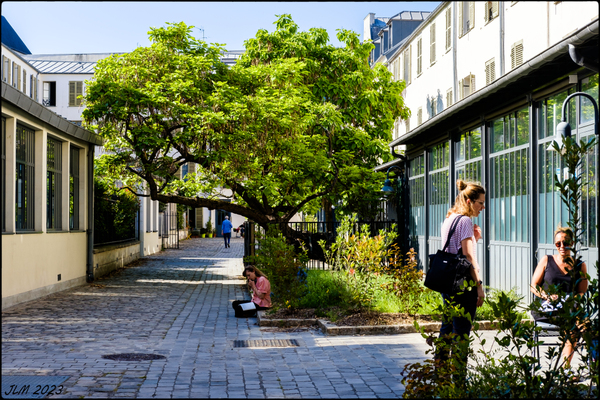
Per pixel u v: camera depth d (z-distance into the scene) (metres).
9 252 13.16
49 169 16.52
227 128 18.50
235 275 22.59
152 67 19.48
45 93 62.41
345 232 11.85
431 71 24.48
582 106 9.13
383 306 11.10
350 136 23.72
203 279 21.00
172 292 16.91
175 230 45.94
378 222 20.11
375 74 26.03
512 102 11.48
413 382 5.31
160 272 23.44
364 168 21.95
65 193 17.55
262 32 24.59
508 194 11.88
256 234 13.63
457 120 14.45
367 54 25.67
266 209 22.30
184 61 19.50
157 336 9.91
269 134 18.59
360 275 11.29
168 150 19.98
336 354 8.28
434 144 16.53
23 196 14.61
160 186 23.23
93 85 18.64
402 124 30.11
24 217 14.67
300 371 7.22
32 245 14.60
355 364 7.61
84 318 11.76
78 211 19.17
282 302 12.24
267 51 24.36
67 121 16.64
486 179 12.88
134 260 28.75
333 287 12.23
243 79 20.55
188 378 6.82
